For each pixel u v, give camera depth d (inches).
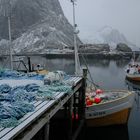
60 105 456.8
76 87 615.5
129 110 713.6
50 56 5856.3
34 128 338.0
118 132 701.3
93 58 5157.5
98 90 765.3
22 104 382.9
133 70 1791.3
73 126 628.7
